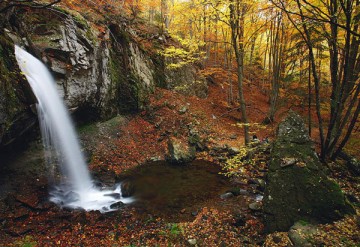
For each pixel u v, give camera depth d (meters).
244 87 22.50
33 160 8.78
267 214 6.01
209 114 17.23
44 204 7.39
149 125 14.32
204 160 12.41
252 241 5.87
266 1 9.77
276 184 6.20
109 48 13.17
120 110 13.94
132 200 8.43
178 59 19.34
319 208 5.68
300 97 16.06
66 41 9.61
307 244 4.99
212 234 6.24
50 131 9.14
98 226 6.73
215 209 7.59
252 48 21.50
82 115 11.55
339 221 5.51
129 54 14.81
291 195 5.98
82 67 10.35
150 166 11.55
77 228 6.56
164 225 6.86
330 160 9.17
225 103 18.91
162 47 18.52
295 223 5.62
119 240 6.12
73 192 8.46
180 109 16.02
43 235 6.13
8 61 6.86
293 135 6.75
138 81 15.08
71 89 10.02
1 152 7.85
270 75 20.08
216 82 22.41
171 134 13.95
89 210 7.56
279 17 12.70
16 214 6.71
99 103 12.02
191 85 19.14
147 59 16.94
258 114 18.59
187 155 12.23
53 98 9.16
